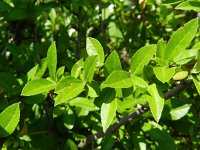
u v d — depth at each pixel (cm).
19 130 40
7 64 57
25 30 61
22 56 48
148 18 60
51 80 34
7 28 63
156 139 44
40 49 52
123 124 42
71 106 43
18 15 49
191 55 32
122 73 31
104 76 34
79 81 33
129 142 45
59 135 51
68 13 67
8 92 38
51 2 53
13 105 32
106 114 32
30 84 33
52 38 61
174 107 44
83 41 62
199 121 46
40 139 49
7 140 35
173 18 59
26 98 38
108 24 65
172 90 38
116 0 67
